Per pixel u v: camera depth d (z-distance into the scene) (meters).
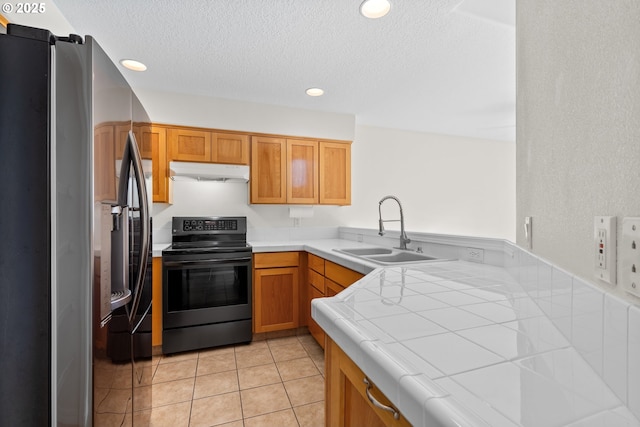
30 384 0.83
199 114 2.74
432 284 1.13
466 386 0.45
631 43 0.43
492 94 2.74
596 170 0.53
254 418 1.60
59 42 0.86
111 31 1.79
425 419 0.41
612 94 0.48
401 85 2.56
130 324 1.19
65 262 0.85
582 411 0.39
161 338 2.31
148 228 1.34
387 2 1.56
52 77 0.84
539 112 0.79
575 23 0.60
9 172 0.82
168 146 2.65
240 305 2.50
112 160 1.01
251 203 2.91
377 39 1.89
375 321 0.73
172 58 2.12
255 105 2.92
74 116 0.86
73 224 0.86
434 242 2.01
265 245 2.68
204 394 1.81
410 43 1.94
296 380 1.97
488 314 0.78
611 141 0.48
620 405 0.41
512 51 2.03
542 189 0.78
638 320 0.38
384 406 0.57
